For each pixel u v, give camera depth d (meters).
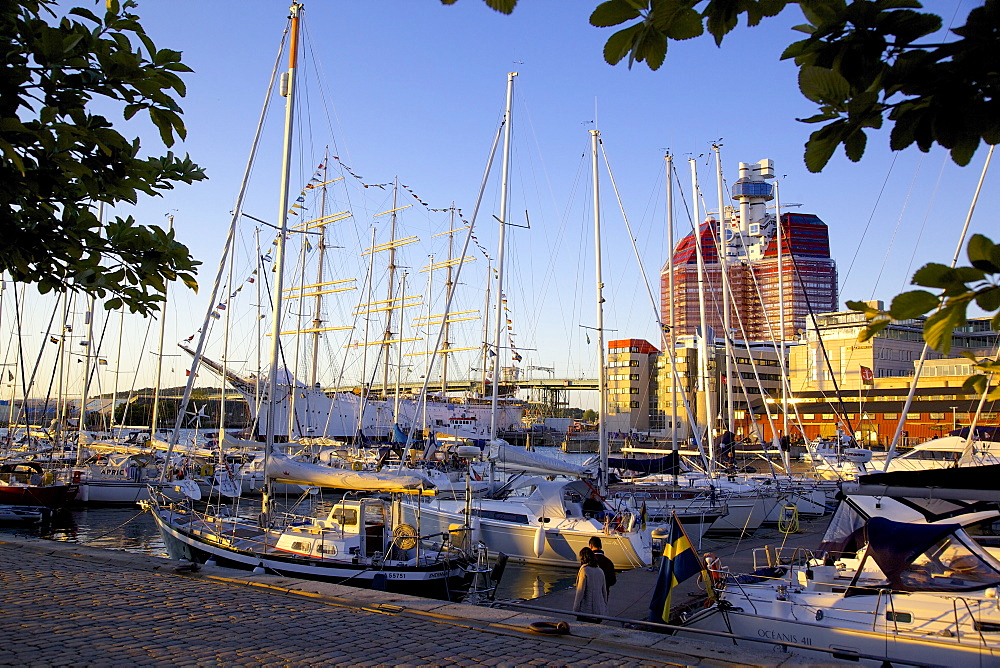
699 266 40.31
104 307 6.51
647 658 8.79
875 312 2.74
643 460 35.75
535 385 129.00
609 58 2.97
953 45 2.56
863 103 2.74
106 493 36.97
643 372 122.81
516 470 30.72
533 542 23.47
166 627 9.64
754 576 14.10
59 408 50.28
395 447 46.16
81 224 6.16
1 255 5.84
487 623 10.13
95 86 5.14
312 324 69.69
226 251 30.75
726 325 43.94
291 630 9.66
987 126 2.73
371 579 17.08
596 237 34.97
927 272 2.40
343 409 79.88
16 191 5.26
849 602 11.91
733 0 2.71
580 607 13.32
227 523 22.89
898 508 13.38
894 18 2.55
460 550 19.00
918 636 10.64
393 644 9.12
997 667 9.96
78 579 12.41
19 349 47.03
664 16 2.77
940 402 70.75
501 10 2.90
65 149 4.89
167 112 5.39
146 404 82.31
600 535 22.33
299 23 25.70
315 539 18.52
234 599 11.36
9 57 4.81
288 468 19.92
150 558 14.25
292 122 25.20
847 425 43.25
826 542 14.15
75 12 5.10
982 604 10.84
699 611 12.65
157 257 6.36
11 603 10.60
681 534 13.01
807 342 88.81
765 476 37.06
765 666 8.51
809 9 2.64
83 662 8.12
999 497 8.45
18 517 31.58
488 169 37.53
